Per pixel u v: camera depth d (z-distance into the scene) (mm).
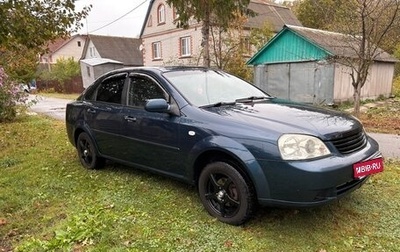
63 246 3053
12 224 3572
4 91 10727
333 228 3207
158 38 26500
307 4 27484
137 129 4121
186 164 3613
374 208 3572
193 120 3529
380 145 6742
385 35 9930
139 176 4762
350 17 9938
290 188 2895
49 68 35594
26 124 10055
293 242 2996
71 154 6262
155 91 4062
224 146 3189
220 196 3389
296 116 3332
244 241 3039
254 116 3336
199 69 4531
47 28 7160
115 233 3209
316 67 14523
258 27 21500
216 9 11484
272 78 16406
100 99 4945
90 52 37562
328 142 3006
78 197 4164
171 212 3654
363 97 15812
